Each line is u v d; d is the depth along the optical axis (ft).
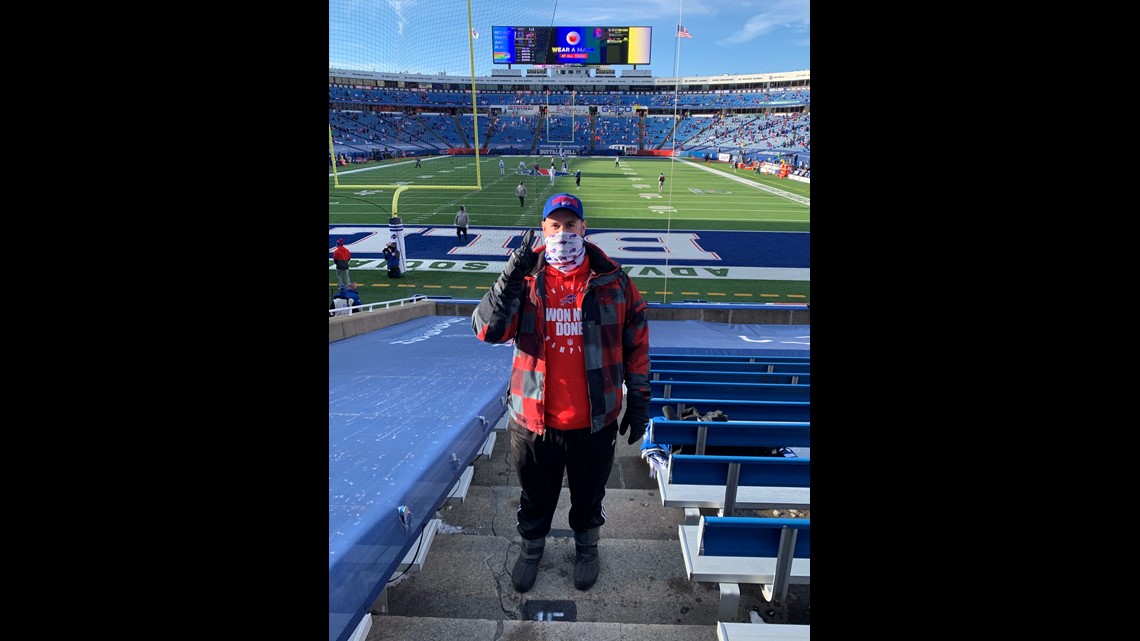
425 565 7.70
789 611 6.73
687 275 56.80
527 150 247.91
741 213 93.20
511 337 6.69
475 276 54.80
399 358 17.92
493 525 8.81
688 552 7.18
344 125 221.05
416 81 274.77
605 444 6.75
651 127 272.92
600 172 161.99
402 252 53.36
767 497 8.86
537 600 7.02
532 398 6.50
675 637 6.36
